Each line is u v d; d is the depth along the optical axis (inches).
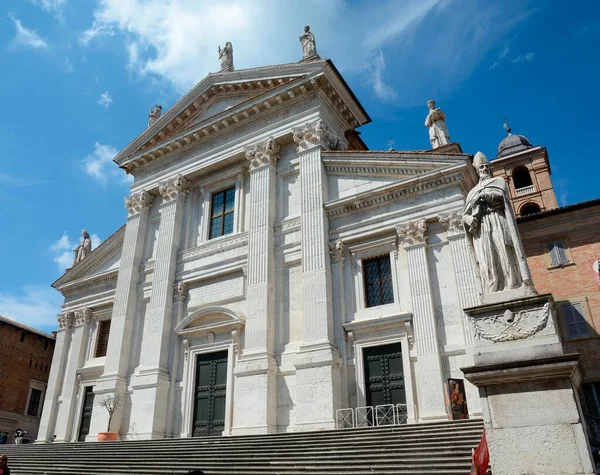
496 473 271.9
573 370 273.1
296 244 768.3
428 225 674.8
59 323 1056.2
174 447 590.6
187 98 990.4
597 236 932.6
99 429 806.5
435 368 588.4
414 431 462.9
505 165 1722.4
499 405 284.2
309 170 785.6
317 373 641.6
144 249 970.1
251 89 930.1
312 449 473.1
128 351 877.2
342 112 893.2
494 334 304.5
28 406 1337.4
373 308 677.3
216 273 834.2
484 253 333.7
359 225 721.0
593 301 901.8
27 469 613.3
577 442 259.4
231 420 715.4
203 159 939.3
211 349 786.8
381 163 732.7
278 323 736.3
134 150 1047.0
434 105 911.0
